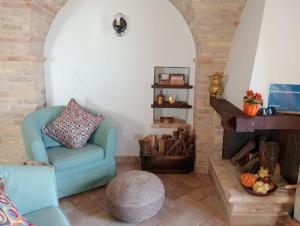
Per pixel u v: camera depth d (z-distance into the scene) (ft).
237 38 8.14
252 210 6.80
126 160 10.84
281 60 6.52
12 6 7.68
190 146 9.73
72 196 8.13
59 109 9.16
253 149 8.43
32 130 7.48
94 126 8.71
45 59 9.57
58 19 9.39
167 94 10.84
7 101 8.96
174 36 9.78
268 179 6.99
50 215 4.96
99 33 9.64
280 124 6.28
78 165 7.77
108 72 10.03
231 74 8.23
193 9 7.88
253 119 6.23
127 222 6.91
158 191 6.99
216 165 8.47
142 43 9.80
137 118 10.53
